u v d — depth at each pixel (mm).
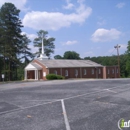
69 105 9008
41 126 5988
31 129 5746
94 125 5902
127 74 88188
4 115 7508
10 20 52406
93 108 8195
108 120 6375
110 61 95062
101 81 23000
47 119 6730
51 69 44031
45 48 79812
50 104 9383
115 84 18250
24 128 5859
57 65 45969
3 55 50594
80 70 50031
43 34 80125
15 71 60125
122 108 8008
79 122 6270
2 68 53062
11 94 13641
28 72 48625
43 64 44656
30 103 9789
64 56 96750
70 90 14805
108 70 57281
